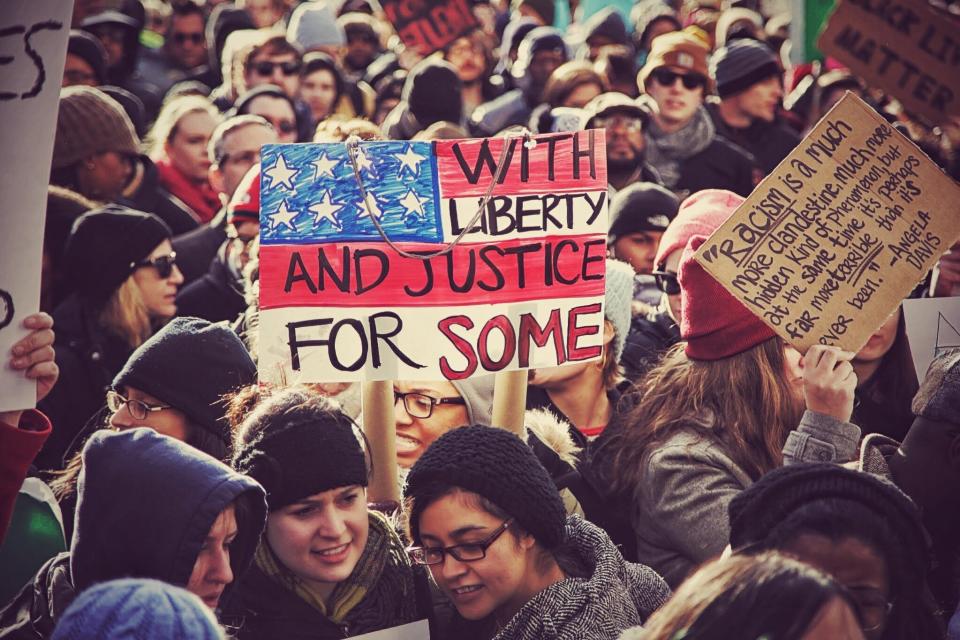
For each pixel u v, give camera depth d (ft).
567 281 9.86
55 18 7.76
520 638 7.86
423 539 8.02
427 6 22.91
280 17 36.78
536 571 8.12
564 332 9.86
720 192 13.07
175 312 14.46
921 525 7.23
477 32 28.19
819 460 9.31
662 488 9.91
